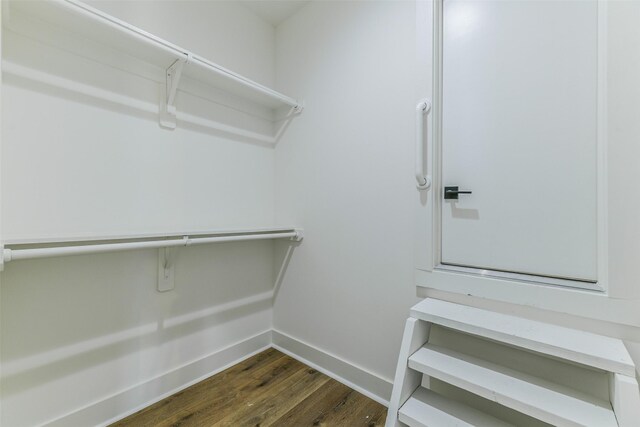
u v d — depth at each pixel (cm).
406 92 125
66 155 109
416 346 101
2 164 96
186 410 125
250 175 176
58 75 107
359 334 142
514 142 100
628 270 79
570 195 90
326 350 157
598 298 82
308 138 168
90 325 115
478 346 105
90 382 115
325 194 159
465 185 111
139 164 129
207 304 155
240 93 165
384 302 133
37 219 103
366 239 140
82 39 112
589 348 75
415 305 112
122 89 123
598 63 85
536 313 92
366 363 139
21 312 100
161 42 117
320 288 161
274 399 133
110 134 120
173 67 133
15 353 99
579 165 89
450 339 112
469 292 106
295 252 176
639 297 77
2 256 78
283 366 162
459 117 112
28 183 101
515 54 100
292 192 177
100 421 116
